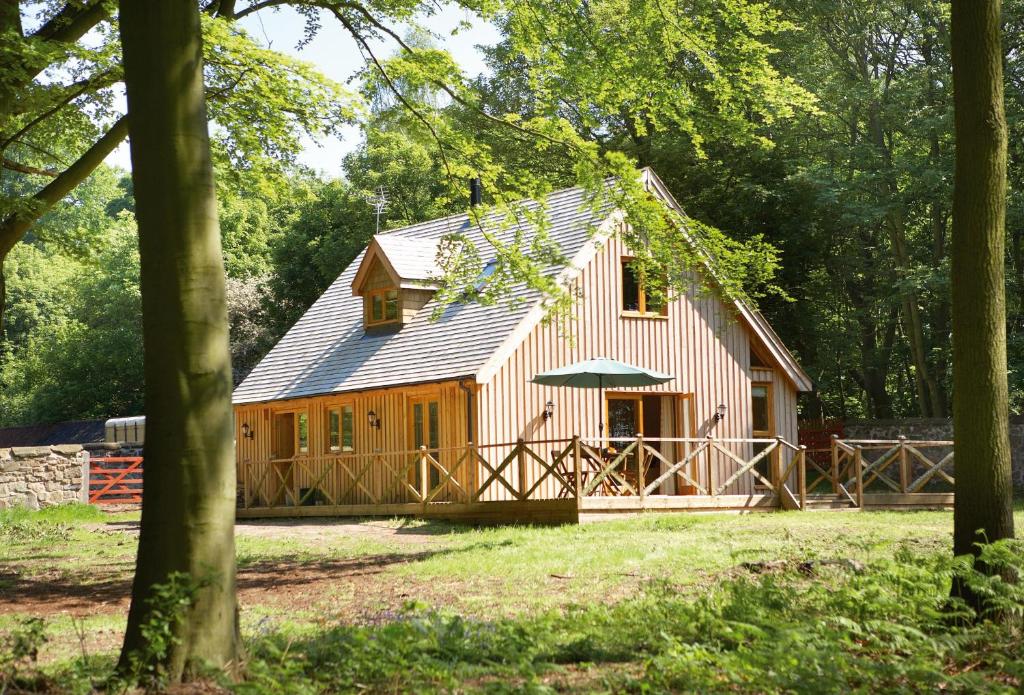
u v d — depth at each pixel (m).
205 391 6.29
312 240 48.34
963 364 8.09
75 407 51.12
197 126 6.50
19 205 13.15
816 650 6.09
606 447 22.91
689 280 13.18
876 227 36.50
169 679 5.88
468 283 13.94
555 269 22.36
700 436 24.27
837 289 37.34
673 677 6.25
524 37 12.11
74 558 15.88
